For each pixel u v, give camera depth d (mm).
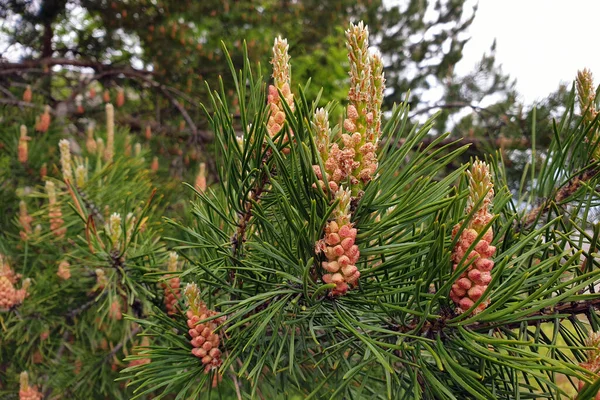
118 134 915
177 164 1359
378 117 218
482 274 196
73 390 664
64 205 517
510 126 999
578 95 295
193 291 279
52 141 972
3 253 707
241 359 299
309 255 234
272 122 255
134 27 1480
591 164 280
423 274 199
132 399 264
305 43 1667
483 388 196
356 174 219
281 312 253
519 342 181
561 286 184
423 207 207
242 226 284
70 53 1658
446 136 218
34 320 636
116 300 490
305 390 320
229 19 1538
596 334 218
